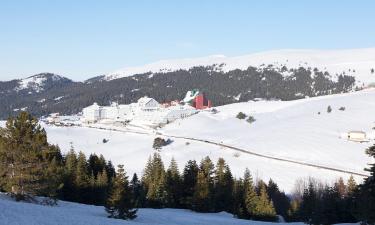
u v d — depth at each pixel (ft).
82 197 240.73
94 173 296.30
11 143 160.56
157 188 258.16
